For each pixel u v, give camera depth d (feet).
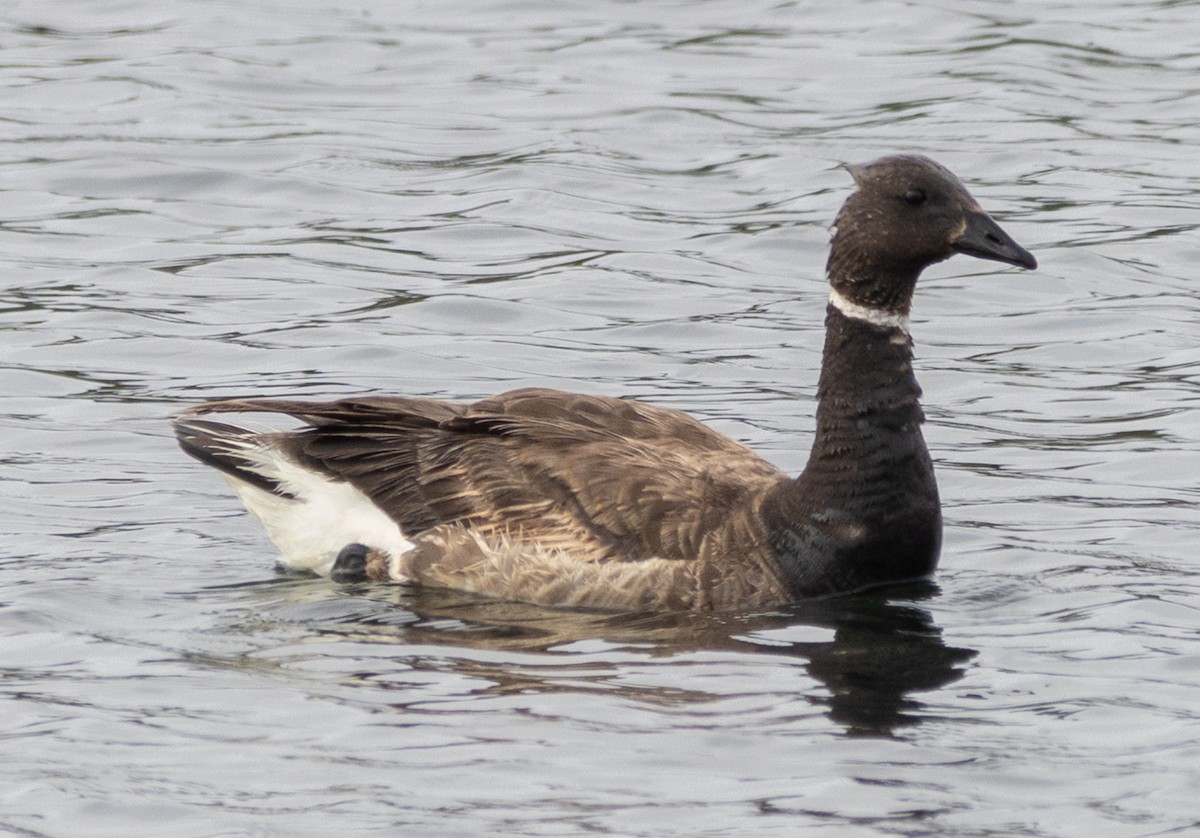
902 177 45.91
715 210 80.94
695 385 63.41
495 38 105.60
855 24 107.55
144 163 84.64
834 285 46.75
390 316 69.36
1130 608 44.80
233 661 41.16
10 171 83.51
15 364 64.13
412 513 47.75
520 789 34.55
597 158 86.48
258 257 75.15
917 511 46.44
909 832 33.01
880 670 40.88
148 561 48.49
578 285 72.59
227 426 50.21
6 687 39.40
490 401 49.70
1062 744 36.76
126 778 34.96
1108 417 60.44
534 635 43.29
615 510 46.16
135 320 68.33
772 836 32.83
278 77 97.91
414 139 89.30
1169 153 87.25
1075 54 101.71
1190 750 36.37
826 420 46.55
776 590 45.73
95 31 105.19
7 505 52.37
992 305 72.08
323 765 35.53
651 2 111.55
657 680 40.19
